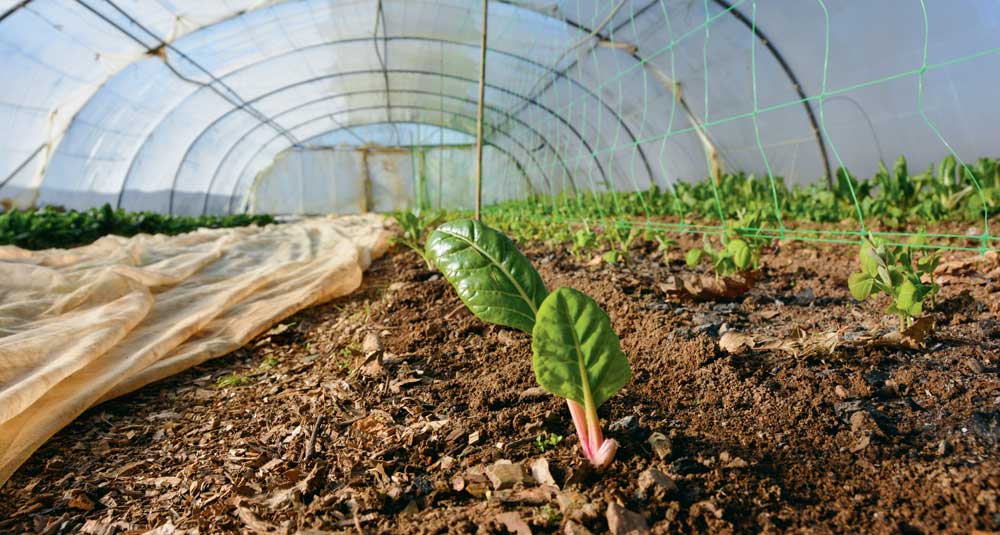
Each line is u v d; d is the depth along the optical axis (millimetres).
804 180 9625
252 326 3363
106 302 3732
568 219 8633
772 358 2076
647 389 1935
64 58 9266
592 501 1359
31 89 9297
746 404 1768
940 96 6770
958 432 1527
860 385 1798
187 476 1802
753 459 1499
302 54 13586
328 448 1851
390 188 24891
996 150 6504
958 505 1261
